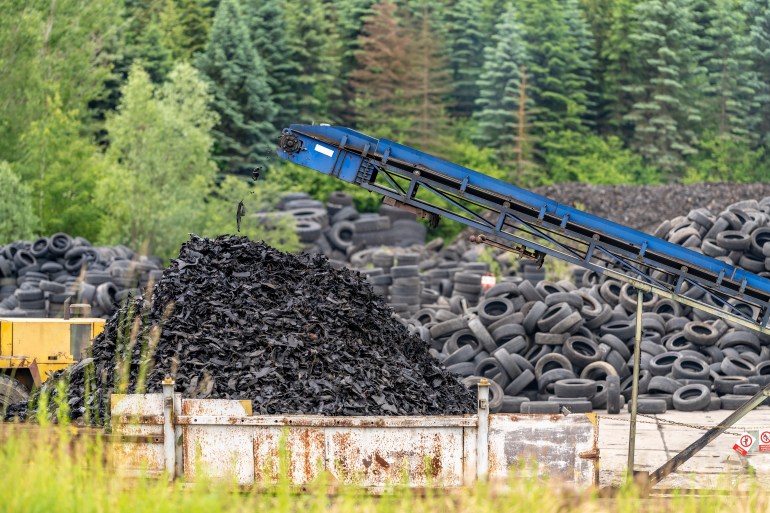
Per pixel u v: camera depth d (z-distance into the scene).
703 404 56.62
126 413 31.00
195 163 135.12
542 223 37.34
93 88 165.12
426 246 129.62
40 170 134.62
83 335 47.34
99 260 84.25
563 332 60.53
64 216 134.62
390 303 83.44
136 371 36.28
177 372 35.91
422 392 38.25
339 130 38.31
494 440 30.77
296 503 29.36
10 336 46.62
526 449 30.72
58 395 36.06
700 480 37.94
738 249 72.25
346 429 30.83
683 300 36.62
